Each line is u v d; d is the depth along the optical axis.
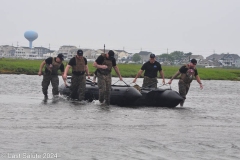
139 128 21.59
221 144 18.16
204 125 23.64
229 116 28.44
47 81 35.50
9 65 94.69
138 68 113.62
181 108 32.41
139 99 32.81
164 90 33.16
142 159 15.13
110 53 31.73
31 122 22.06
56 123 22.03
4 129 19.75
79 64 33.22
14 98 34.78
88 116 25.02
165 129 21.61
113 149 16.50
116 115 26.09
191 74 33.38
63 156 15.12
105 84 31.80
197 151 16.67
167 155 15.85
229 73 126.06
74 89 33.84
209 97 45.66
